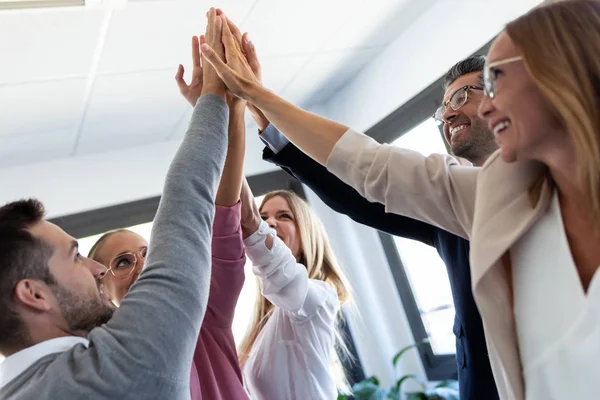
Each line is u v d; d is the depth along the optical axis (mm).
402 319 3561
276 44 2830
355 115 3594
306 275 1566
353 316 3709
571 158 729
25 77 2455
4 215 896
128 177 3574
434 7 2820
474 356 1262
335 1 2533
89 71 2555
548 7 748
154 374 746
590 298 679
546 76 695
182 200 888
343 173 1080
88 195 3465
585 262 730
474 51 2586
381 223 1461
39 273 867
